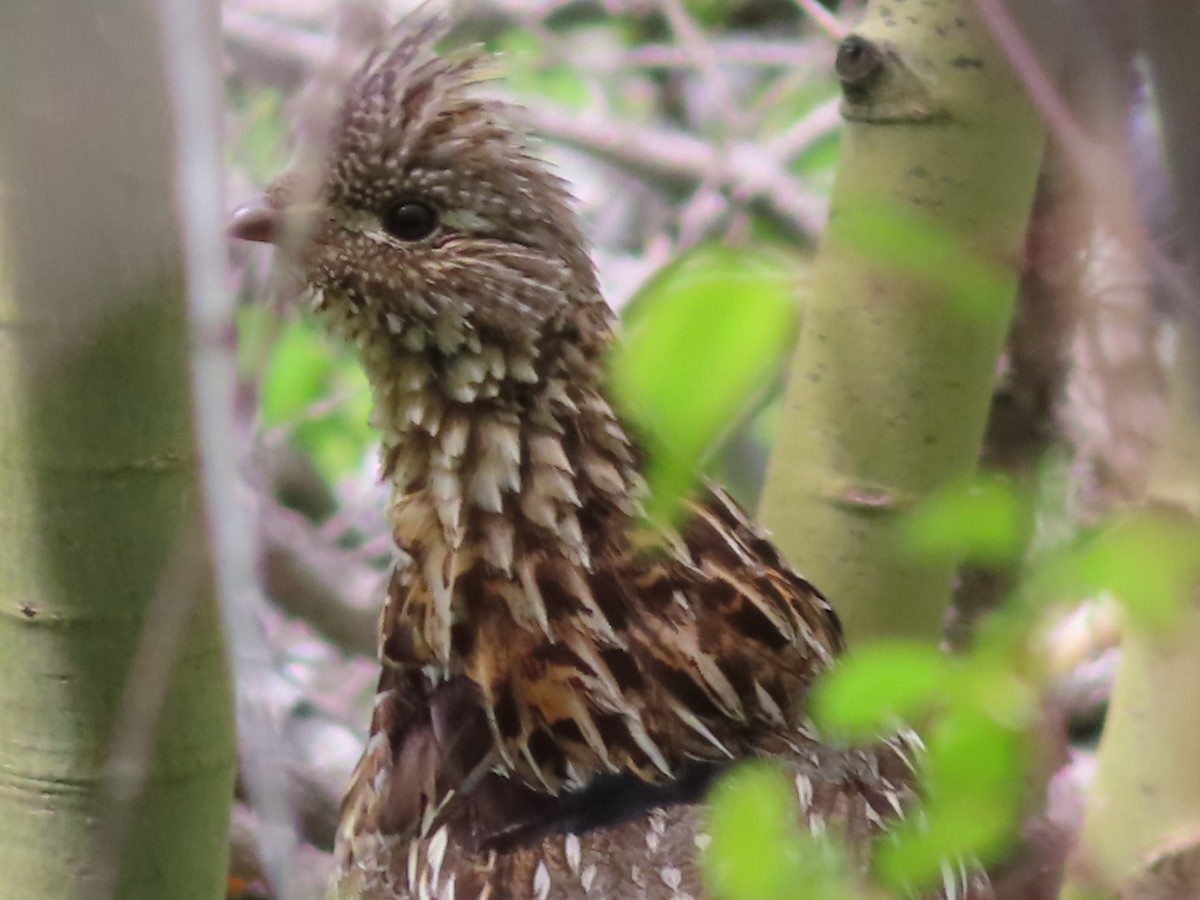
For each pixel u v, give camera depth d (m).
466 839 3.80
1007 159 3.79
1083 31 3.62
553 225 3.80
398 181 3.80
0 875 3.78
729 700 3.80
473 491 3.80
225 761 3.78
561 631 3.80
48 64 3.71
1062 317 3.80
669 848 3.79
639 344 3.65
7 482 3.76
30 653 3.77
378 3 3.76
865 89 3.81
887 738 3.81
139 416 3.76
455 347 3.80
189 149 3.66
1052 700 3.76
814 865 3.75
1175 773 3.77
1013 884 3.79
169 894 3.78
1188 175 3.25
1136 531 3.68
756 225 3.82
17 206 3.73
